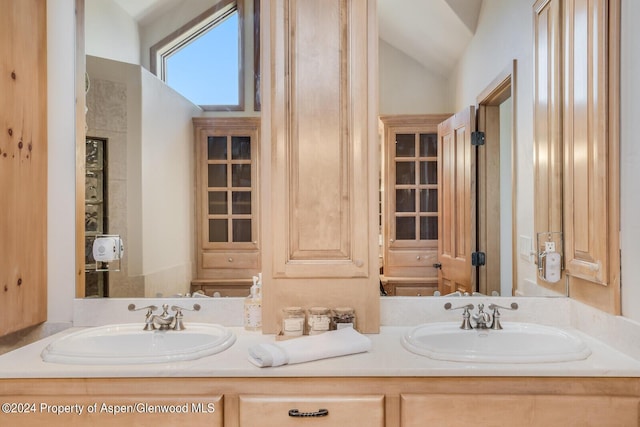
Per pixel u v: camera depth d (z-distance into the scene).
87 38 1.81
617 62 1.42
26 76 1.66
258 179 1.84
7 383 1.32
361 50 1.71
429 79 1.83
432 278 1.84
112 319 1.81
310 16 1.72
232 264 1.84
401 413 1.33
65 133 1.80
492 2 1.83
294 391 1.33
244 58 1.83
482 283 1.84
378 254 1.73
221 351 1.47
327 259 1.71
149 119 1.85
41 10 1.75
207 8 1.85
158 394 1.32
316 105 1.71
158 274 1.84
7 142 1.56
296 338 1.52
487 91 1.84
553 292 1.82
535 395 1.31
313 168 1.71
